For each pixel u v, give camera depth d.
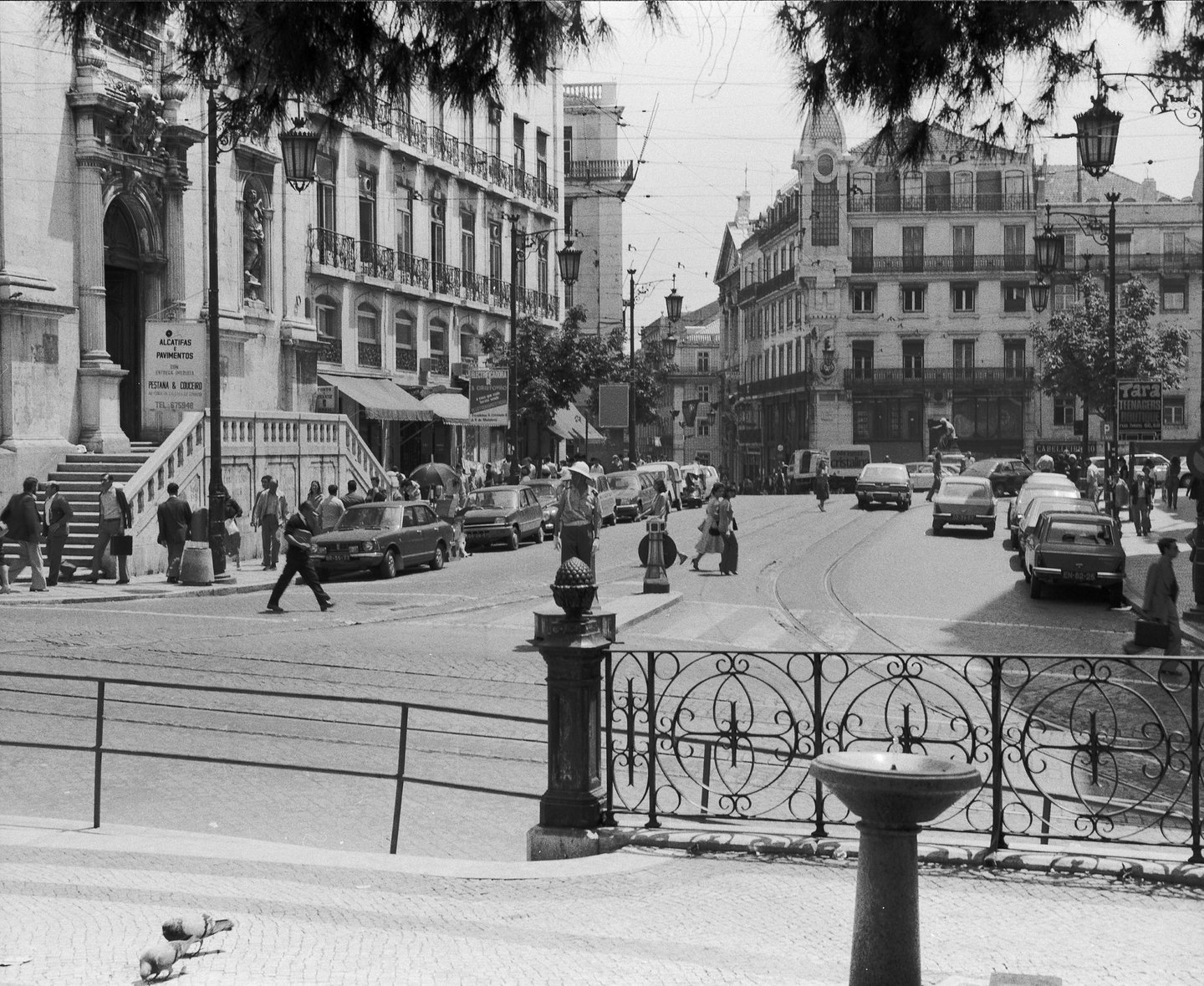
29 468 26.41
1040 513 26.36
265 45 6.46
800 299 81.88
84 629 18.12
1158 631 15.21
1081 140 15.95
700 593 23.97
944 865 7.59
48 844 8.28
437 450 47.72
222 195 33.22
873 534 38.50
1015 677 15.64
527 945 6.16
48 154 27.30
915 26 6.33
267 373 35.34
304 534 20.97
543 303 56.78
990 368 76.62
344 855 8.02
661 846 8.03
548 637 8.16
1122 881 7.29
